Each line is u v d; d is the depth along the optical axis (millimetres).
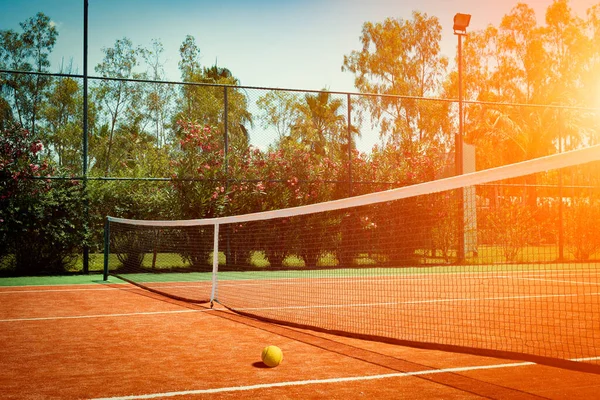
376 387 3936
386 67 39500
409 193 6141
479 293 10117
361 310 7934
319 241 16078
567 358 4797
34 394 3848
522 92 40219
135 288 11336
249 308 8172
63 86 30391
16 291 10758
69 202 14211
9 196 13648
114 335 6102
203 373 4398
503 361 4766
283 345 5512
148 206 15109
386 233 16547
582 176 21312
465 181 5461
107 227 13258
